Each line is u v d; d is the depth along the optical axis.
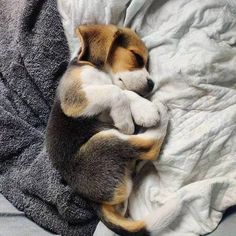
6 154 0.41
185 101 0.37
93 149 0.36
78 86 0.36
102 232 0.36
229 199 0.35
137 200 0.36
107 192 0.35
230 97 0.37
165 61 0.38
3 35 0.45
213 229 0.34
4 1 0.46
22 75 0.43
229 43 0.39
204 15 0.39
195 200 0.34
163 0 0.39
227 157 0.36
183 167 0.35
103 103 0.36
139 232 0.34
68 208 0.37
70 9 0.41
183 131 0.36
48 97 0.42
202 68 0.37
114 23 0.40
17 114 0.43
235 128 0.36
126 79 0.37
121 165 0.35
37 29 0.43
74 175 0.36
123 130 0.36
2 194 0.41
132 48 0.37
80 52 0.38
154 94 0.38
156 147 0.35
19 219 0.39
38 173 0.39
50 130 0.38
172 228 0.35
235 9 0.40
